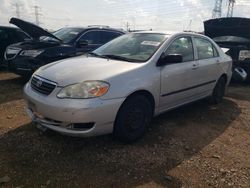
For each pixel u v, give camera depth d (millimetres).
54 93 3578
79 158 3578
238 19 8922
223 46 9070
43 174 3217
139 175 3309
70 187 3021
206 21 9719
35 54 6816
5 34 9391
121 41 5109
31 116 3955
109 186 3078
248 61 8656
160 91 4348
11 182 3049
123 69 3914
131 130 3971
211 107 6102
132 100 3871
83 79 3588
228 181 3316
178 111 5684
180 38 4984
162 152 3877
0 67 9578
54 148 3787
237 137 4598
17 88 6902
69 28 8594
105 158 3609
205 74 5473
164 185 3158
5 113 5047
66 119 3457
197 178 3332
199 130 4766
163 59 4332
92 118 3453
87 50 7852
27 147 3785
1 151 3662
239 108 6184
